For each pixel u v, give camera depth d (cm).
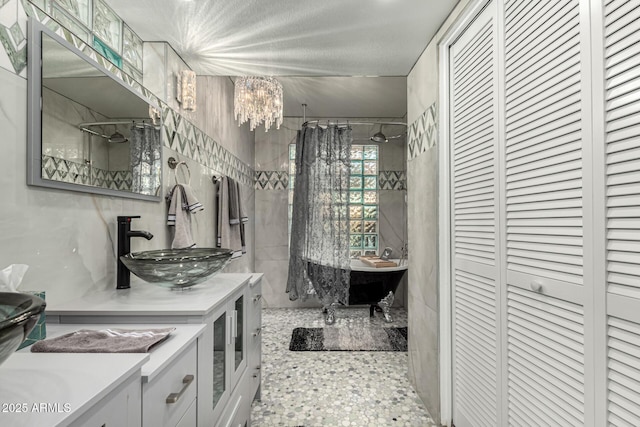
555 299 114
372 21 183
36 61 109
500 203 145
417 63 234
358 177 475
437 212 200
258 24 183
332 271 383
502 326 144
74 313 114
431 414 207
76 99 126
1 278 83
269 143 472
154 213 187
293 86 361
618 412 91
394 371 271
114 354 80
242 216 323
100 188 139
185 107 219
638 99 85
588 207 100
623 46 89
